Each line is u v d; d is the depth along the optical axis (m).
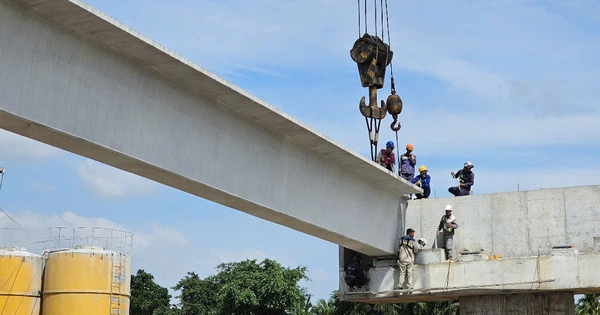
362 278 25.19
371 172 22.77
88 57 14.27
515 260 23.09
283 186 19.73
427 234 25.09
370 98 25.14
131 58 15.08
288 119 18.44
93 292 39.16
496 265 23.27
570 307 23.09
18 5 12.95
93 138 14.40
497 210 24.22
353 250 25.41
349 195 22.61
